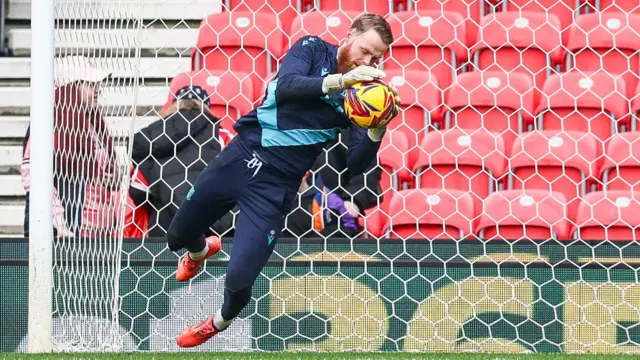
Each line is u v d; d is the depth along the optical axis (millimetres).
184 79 21219
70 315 16031
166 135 17609
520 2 24609
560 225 18781
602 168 20297
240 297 12445
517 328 16172
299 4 24094
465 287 16234
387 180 20672
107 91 18062
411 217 19016
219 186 12359
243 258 12164
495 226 18953
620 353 15906
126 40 20641
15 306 16391
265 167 12211
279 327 16359
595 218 18859
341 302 16344
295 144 12148
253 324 16375
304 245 16500
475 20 24219
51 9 15219
